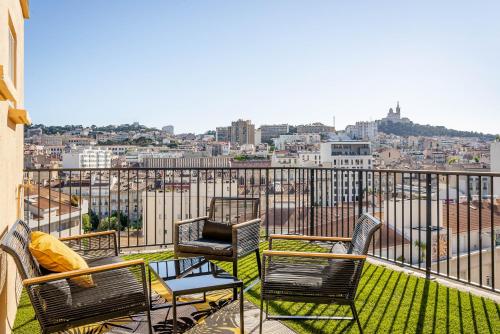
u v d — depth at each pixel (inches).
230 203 190.2
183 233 168.2
